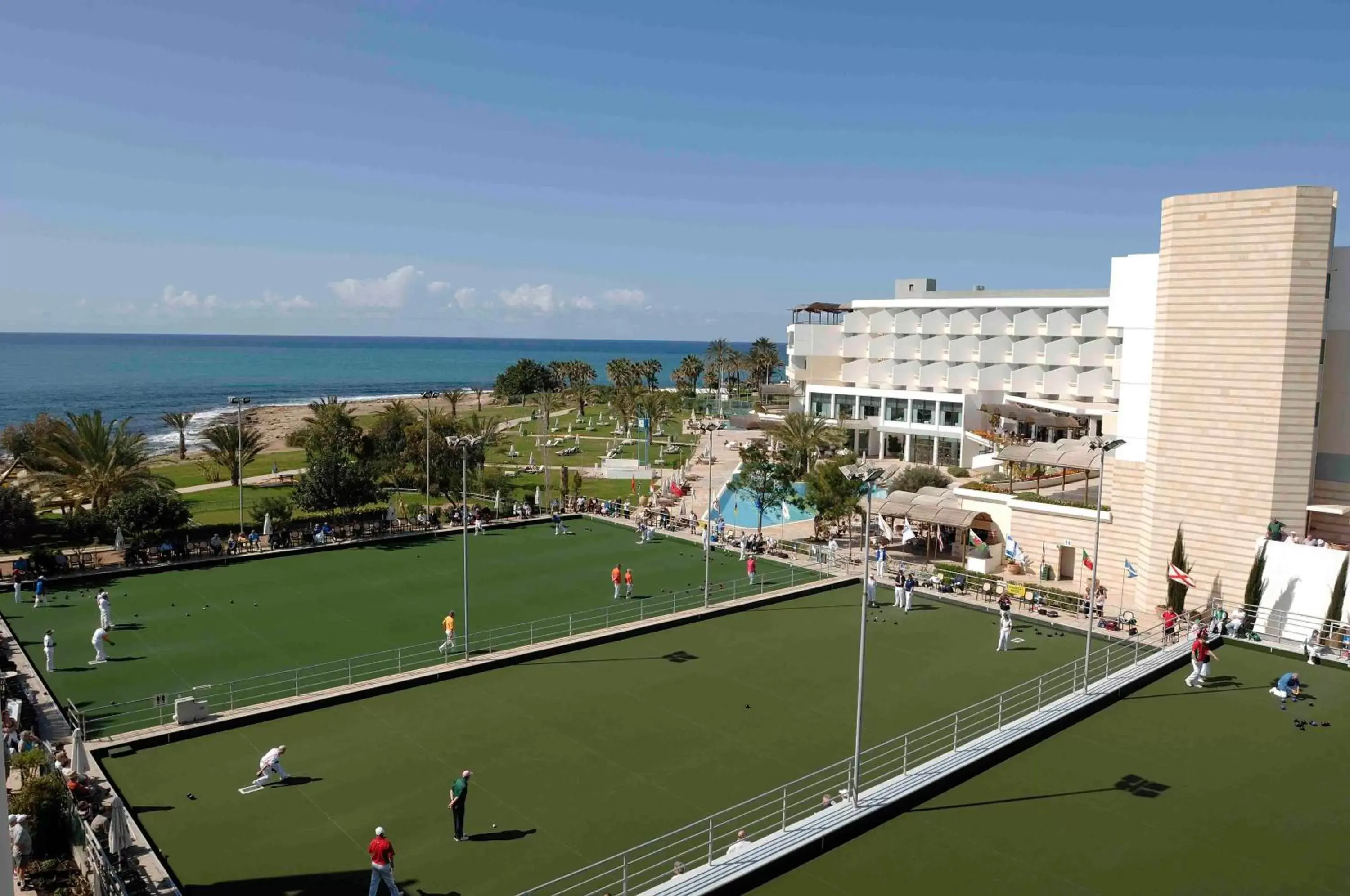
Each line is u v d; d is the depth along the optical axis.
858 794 20.95
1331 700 28.02
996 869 18.50
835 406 99.75
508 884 18.22
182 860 19.03
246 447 77.56
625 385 147.62
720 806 21.64
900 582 41.22
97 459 54.59
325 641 34.66
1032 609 39.50
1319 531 38.25
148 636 34.97
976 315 91.94
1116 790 22.05
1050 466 45.75
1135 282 43.00
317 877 18.41
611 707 28.14
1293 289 35.22
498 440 96.62
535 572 46.31
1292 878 18.25
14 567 43.78
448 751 24.80
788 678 30.95
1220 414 37.25
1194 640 30.02
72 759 23.19
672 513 65.00
